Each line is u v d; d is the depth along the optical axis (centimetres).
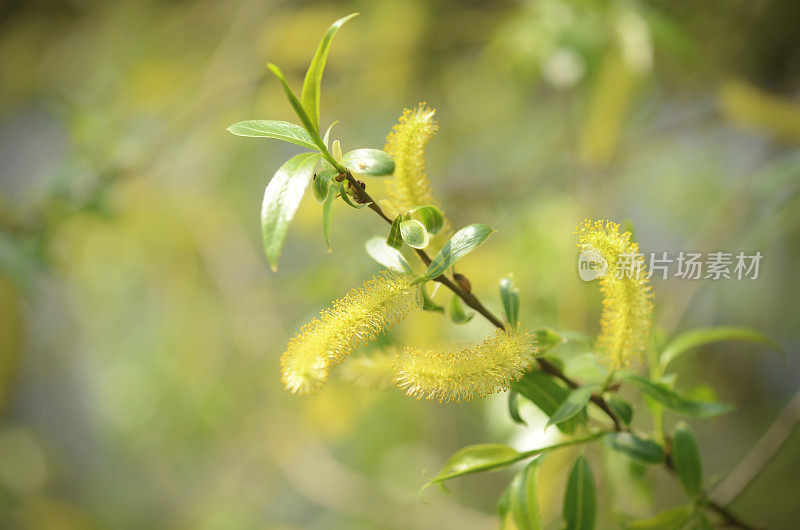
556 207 129
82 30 172
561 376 72
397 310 69
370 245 70
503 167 159
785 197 103
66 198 116
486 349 69
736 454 163
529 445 81
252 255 165
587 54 109
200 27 162
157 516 193
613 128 120
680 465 74
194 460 182
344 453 175
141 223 152
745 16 127
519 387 72
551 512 91
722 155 155
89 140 122
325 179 68
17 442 201
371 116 168
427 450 165
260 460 169
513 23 128
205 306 171
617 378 72
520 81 145
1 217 113
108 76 162
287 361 68
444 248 69
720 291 157
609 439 72
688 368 159
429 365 68
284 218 67
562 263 116
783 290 156
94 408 204
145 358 185
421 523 158
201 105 139
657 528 75
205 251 161
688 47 107
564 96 129
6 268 99
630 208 165
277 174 67
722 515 75
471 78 160
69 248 147
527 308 115
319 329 68
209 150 160
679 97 146
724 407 72
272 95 149
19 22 169
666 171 160
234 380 153
